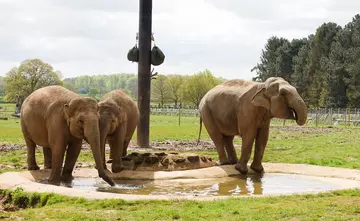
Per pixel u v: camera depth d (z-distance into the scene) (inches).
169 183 538.6
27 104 569.0
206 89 4746.6
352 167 689.0
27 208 403.9
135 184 531.5
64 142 519.2
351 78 3275.1
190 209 363.3
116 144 587.8
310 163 732.0
